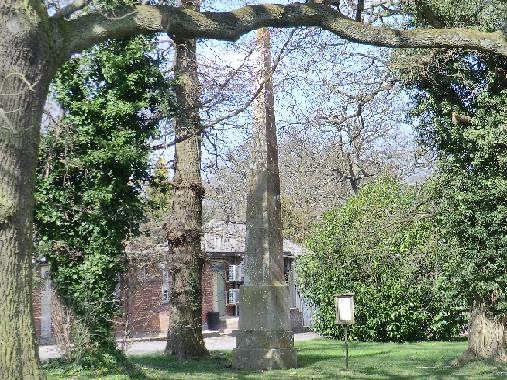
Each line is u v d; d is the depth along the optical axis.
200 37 8.95
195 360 17.52
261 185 16.72
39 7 7.42
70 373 12.56
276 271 16.67
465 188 14.74
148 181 14.30
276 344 16.09
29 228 7.49
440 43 10.27
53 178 13.18
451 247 15.09
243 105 15.31
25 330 7.32
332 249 24.89
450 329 24.17
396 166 33.69
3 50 7.26
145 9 8.49
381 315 24.05
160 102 13.95
